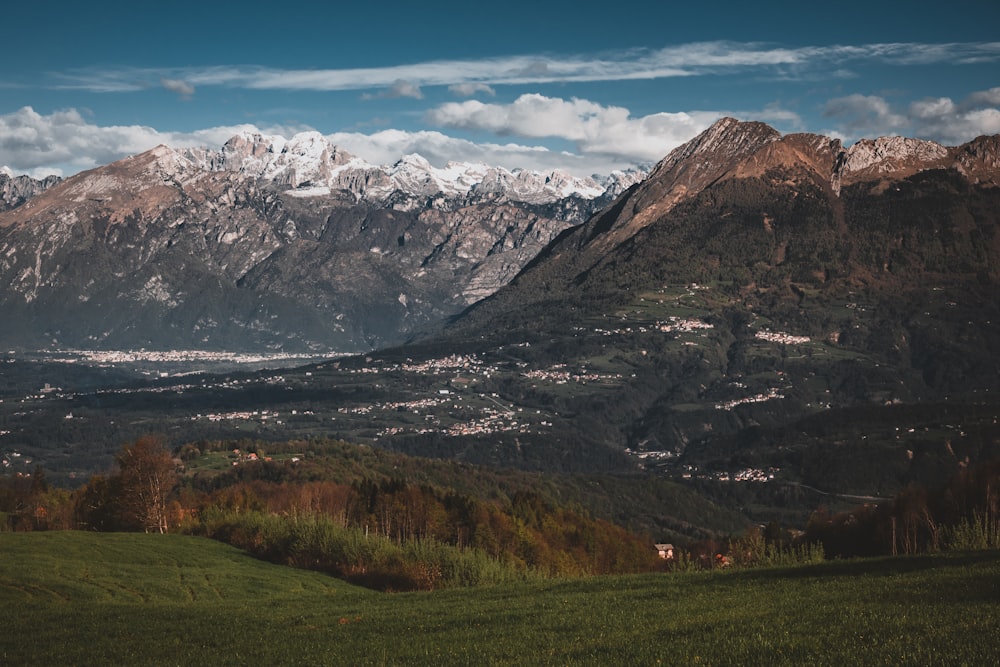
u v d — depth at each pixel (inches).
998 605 2154.3
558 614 2684.5
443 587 4264.3
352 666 2091.5
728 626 2158.0
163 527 5728.3
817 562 3882.9
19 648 2509.8
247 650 2388.0
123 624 2851.9
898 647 1742.1
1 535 4670.3
